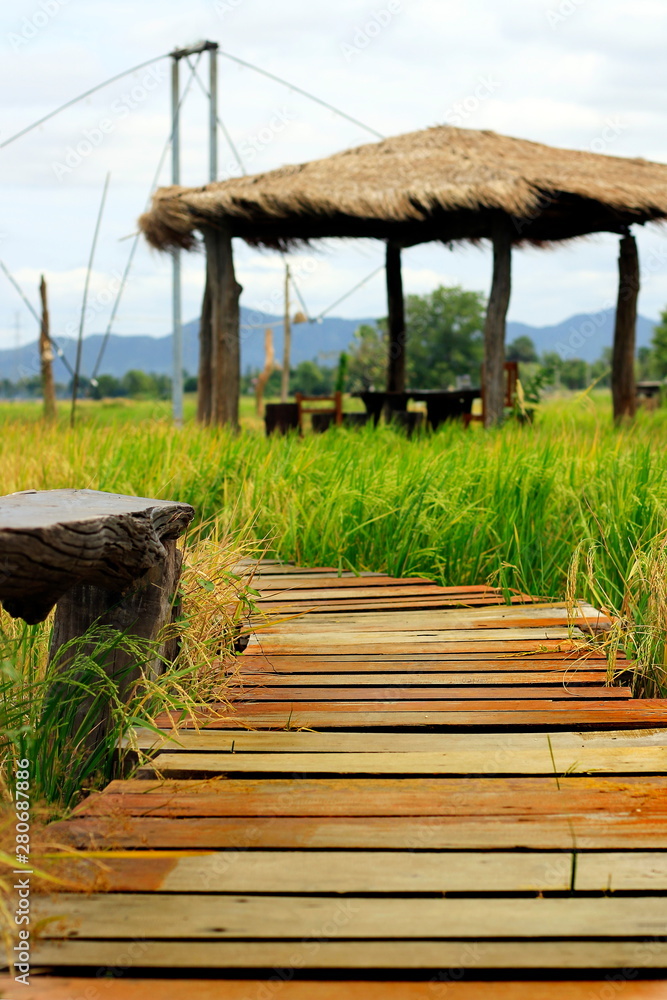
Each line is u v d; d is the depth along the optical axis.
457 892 2.28
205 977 1.98
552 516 6.24
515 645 4.52
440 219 13.98
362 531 6.52
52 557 2.50
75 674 3.36
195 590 4.18
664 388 22.69
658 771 3.01
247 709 3.62
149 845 2.49
